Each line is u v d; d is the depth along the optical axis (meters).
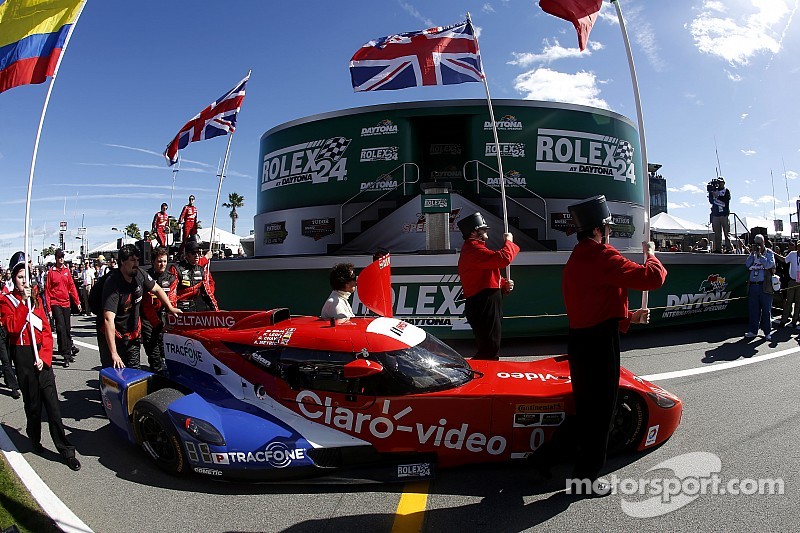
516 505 3.65
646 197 4.04
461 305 8.36
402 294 8.46
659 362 7.49
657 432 4.35
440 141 11.72
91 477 4.34
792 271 10.29
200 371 4.87
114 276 5.66
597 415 3.55
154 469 4.49
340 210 10.55
